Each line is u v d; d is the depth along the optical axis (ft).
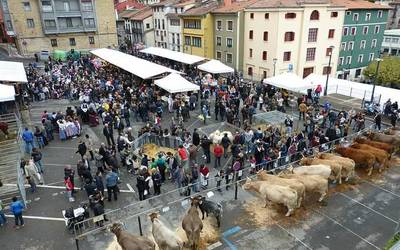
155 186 50.88
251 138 63.16
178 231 42.14
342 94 110.52
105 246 40.29
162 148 66.28
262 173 49.60
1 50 195.21
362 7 170.40
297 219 44.39
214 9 172.55
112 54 140.56
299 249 39.01
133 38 265.34
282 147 58.39
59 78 115.55
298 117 84.74
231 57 167.84
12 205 43.34
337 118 75.20
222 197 49.60
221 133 68.28
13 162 58.90
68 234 42.98
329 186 52.19
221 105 83.61
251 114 78.74
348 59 179.73
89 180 48.14
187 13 185.37
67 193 52.42
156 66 110.93
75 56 174.91
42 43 191.11
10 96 66.90
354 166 53.16
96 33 204.54
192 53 192.03
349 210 46.29
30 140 65.51
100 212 43.80
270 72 147.95
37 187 54.54
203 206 43.24
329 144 62.80
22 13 181.78
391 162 60.44
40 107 95.35
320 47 151.74
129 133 66.08
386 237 40.96
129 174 58.65
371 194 50.16
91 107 81.82
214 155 64.08
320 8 144.25
